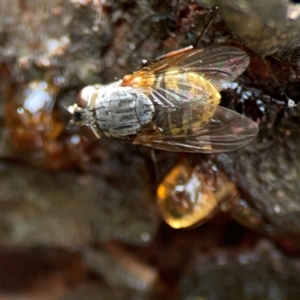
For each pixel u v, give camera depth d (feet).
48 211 0.28
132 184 0.27
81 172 0.27
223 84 0.25
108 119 0.25
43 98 0.26
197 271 0.28
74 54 0.26
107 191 0.27
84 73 0.26
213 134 0.25
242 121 0.25
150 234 0.28
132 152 0.26
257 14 0.23
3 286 0.30
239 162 0.25
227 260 0.28
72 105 0.26
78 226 0.28
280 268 0.28
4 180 0.28
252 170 0.25
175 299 0.29
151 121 0.25
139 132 0.25
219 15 0.24
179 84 0.25
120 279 0.29
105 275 0.30
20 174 0.28
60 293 0.30
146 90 0.25
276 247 0.28
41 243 0.29
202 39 0.25
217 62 0.25
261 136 0.25
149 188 0.27
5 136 0.27
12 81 0.26
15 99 0.26
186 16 0.25
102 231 0.28
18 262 0.30
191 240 0.29
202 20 0.24
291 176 0.25
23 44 0.26
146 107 0.25
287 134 0.25
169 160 0.26
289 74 0.24
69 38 0.26
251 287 0.28
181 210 0.25
